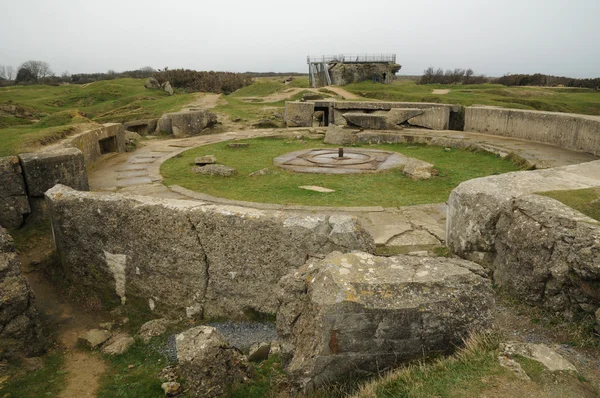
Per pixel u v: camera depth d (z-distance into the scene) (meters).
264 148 15.94
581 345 3.99
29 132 11.98
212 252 5.89
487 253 5.73
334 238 5.36
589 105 31.11
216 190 10.17
